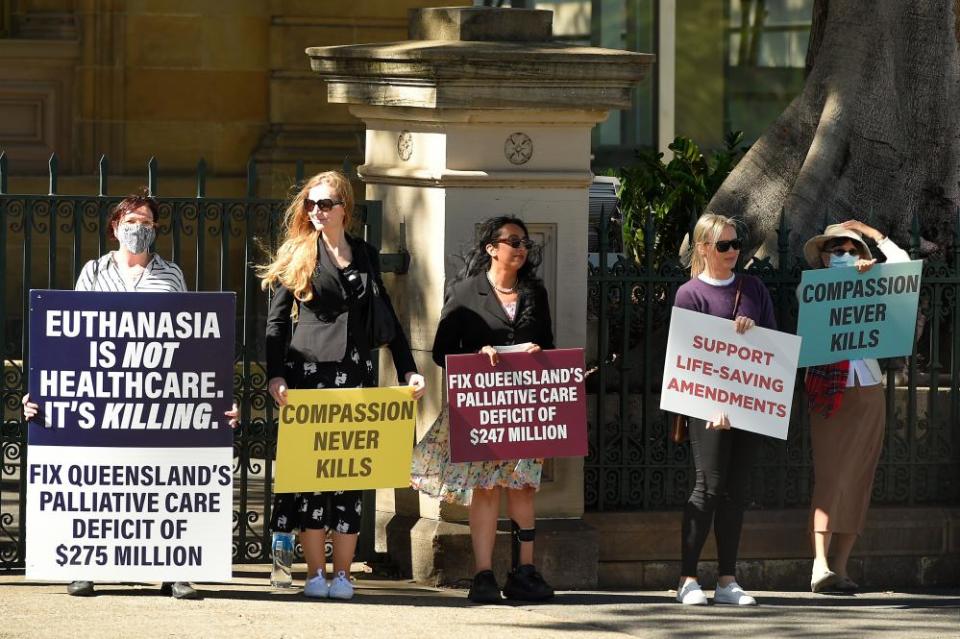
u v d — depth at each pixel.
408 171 14.26
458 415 13.23
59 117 25.62
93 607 12.96
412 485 13.46
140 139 25.53
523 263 13.47
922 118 17.84
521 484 13.45
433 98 13.70
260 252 16.05
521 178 14.07
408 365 13.47
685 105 34.41
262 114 25.80
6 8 25.67
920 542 15.38
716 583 14.90
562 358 13.39
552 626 12.68
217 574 13.30
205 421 13.27
